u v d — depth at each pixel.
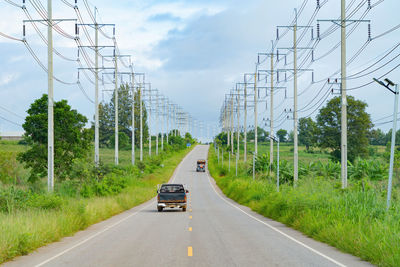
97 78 47.69
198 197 57.84
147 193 55.28
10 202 21.45
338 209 18.78
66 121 46.12
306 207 21.36
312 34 35.50
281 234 18.00
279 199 27.61
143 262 11.20
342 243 13.66
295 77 41.00
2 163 43.28
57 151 44.66
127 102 161.00
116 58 59.47
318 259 11.78
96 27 50.41
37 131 44.72
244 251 13.16
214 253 12.74
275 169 55.03
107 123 160.12
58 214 19.83
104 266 10.70
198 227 21.11
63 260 11.66
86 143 47.97
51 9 28.86
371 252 11.62
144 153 133.25
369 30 28.28
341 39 29.88
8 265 11.03
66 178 46.75
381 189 25.77
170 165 120.31
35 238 14.21
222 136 184.25
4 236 12.43
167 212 33.38
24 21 27.78
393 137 15.88
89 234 18.17
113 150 145.62
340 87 30.00
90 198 35.28
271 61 56.38
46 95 45.88
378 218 16.03
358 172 48.12
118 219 26.44
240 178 66.88
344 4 29.86
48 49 28.80
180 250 13.36
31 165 45.19
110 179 45.19
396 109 15.71
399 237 11.89
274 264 10.95
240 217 27.94
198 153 178.75
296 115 40.06
